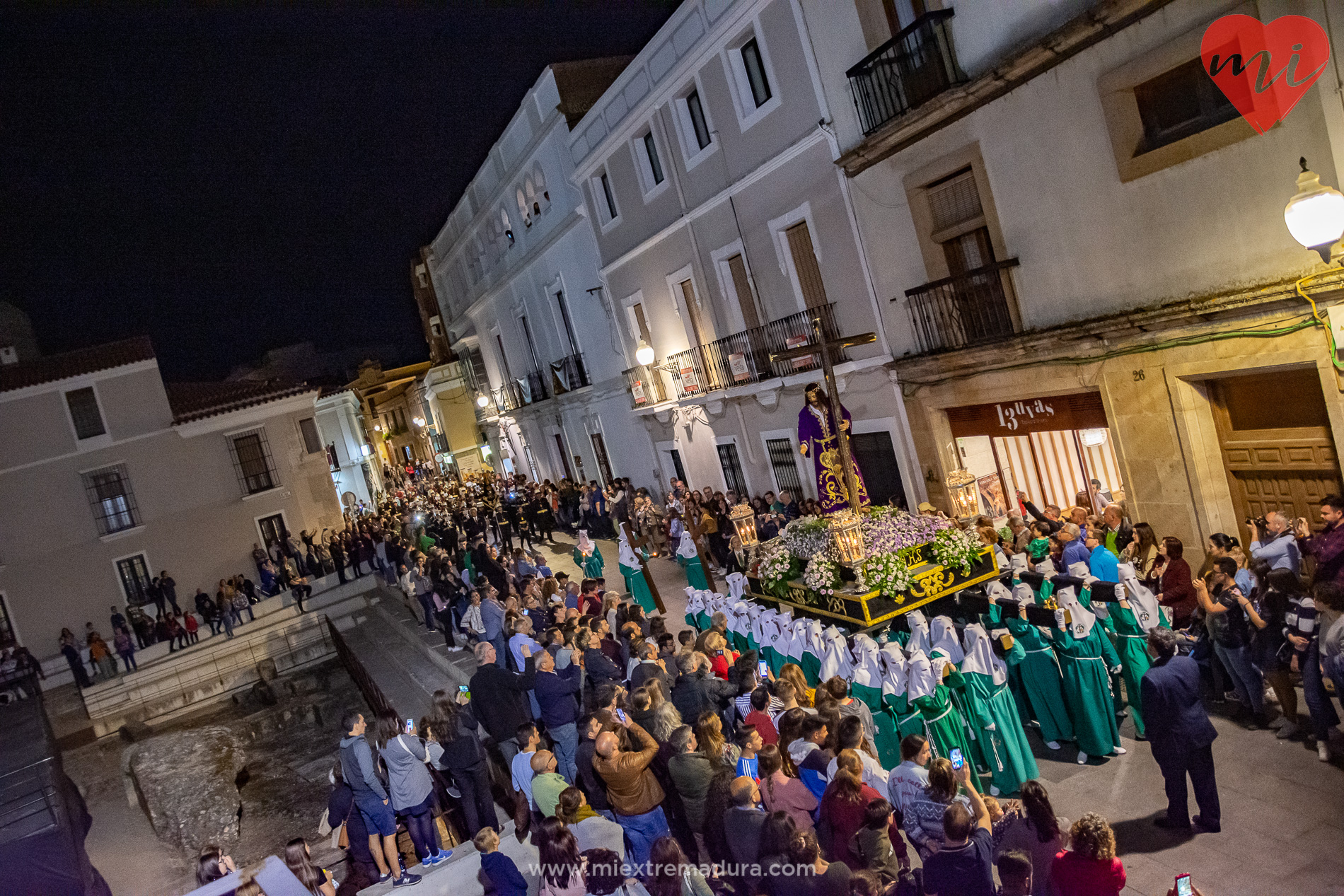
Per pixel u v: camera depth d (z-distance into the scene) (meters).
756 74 15.09
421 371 61.22
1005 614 7.78
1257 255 8.38
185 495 29.22
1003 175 10.90
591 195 22.12
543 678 9.09
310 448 31.23
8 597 26.88
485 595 13.40
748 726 6.68
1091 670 7.26
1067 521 10.14
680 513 17.34
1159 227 9.23
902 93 12.03
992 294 11.65
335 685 23.44
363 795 7.79
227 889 6.07
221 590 25.88
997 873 5.14
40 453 27.48
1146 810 6.59
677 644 9.03
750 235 16.20
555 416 30.03
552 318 27.66
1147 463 9.96
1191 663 6.09
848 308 14.28
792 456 16.75
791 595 9.94
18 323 33.44
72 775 20.80
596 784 7.46
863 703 7.36
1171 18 8.49
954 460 13.20
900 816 5.89
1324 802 6.15
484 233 31.92
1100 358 10.19
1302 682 7.17
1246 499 9.33
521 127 25.19
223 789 17.34
